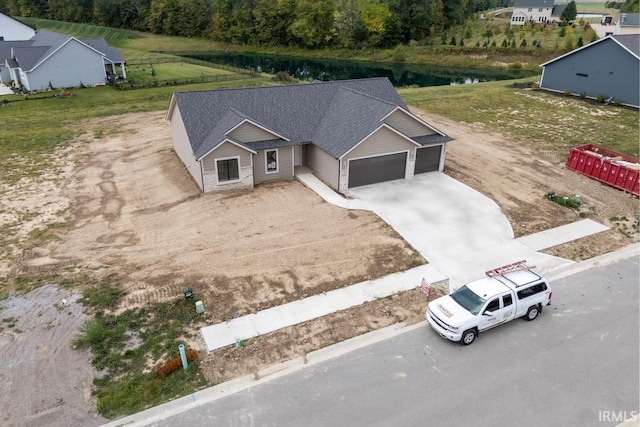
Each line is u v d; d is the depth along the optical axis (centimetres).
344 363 1341
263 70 7738
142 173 2722
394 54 8706
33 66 4653
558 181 2634
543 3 10819
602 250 1953
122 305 1569
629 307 1588
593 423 1146
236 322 1496
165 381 1268
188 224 2125
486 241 1998
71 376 1281
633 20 8188
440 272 1780
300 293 1644
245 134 2477
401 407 1188
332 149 2442
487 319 1426
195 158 2306
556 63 4716
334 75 7331
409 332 1473
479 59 7981
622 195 2464
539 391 1241
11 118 3825
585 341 1428
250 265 1800
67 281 1706
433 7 9731
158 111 4156
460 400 1211
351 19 9344
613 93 4288
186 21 10431
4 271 1773
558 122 3794
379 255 1880
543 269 1808
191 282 1694
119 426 1138
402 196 2400
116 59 5284
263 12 9812
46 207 2306
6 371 1293
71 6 10969
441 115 4038
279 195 2420
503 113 4091
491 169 2792
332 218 2169
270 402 1206
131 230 2086
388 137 2450
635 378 1285
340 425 1137
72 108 4231
